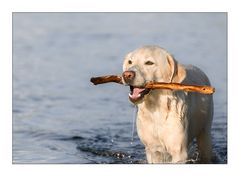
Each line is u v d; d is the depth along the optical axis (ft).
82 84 61.26
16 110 50.37
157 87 30.58
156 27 100.73
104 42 88.07
